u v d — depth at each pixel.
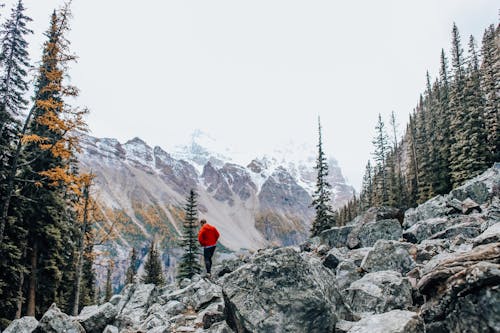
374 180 73.25
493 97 48.62
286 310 6.77
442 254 10.38
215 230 14.15
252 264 7.78
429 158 55.34
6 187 21.36
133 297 15.40
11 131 22.11
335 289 7.90
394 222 19.03
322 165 46.44
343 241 21.45
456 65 65.81
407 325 5.50
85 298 38.91
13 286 21.92
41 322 8.90
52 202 25.52
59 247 26.69
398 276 8.97
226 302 7.65
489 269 5.19
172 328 10.24
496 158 44.12
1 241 20.19
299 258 7.48
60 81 20.92
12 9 21.50
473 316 5.19
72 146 21.28
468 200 20.36
